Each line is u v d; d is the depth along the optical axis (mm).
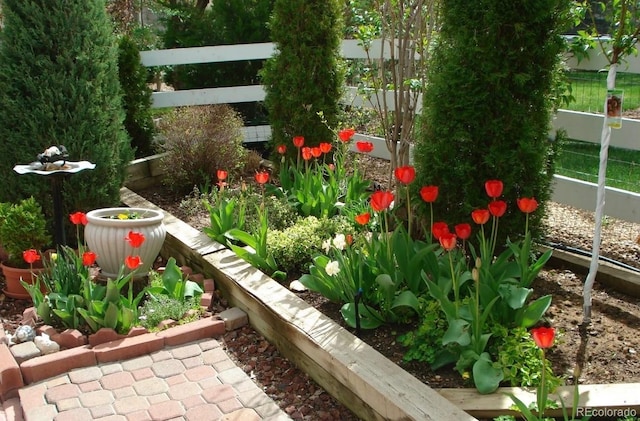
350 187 5125
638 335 3229
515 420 2668
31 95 5023
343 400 3125
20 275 4508
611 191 4324
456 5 3584
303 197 5164
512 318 3199
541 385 2439
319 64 5906
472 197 3770
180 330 3836
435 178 3828
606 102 3195
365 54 6539
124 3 10898
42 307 3885
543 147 3719
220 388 3330
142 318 4004
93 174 5223
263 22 8477
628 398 2650
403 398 2697
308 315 3529
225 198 5219
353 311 3504
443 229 3066
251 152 7004
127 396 3285
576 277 3988
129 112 7023
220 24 8562
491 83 3562
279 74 6051
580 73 5758
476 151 3699
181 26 9031
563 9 3553
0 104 5027
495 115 3652
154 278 4449
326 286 3682
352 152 6672
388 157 6445
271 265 4289
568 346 3154
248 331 3945
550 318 3445
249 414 3072
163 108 8273
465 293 3494
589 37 3951
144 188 6758
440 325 3180
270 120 6262
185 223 5316
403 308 3461
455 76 3625
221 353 3695
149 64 7348
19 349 3652
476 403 2717
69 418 3105
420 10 5000
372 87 5949
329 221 4613
